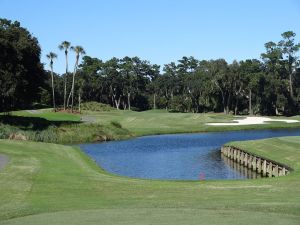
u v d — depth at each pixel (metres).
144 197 21.00
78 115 103.94
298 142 43.25
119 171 38.03
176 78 176.88
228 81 141.88
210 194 21.47
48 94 146.88
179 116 108.25
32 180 25.17
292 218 15.00
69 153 40.78
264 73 145.00
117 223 14.72
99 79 170.38
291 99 143.00
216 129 85.25
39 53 71.06
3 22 71.00
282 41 151.12
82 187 23.92
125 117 103.62
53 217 16.19
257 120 103.75
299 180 24.66
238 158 43.81
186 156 48.44
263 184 24.02
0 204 19.11
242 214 15.79
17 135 53.59
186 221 14.70
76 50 119.38
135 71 178.62
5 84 62.44
